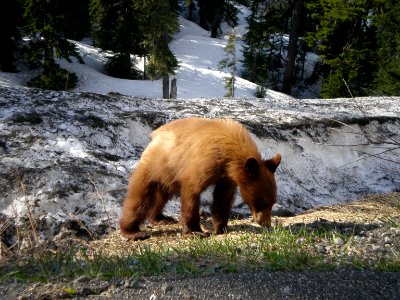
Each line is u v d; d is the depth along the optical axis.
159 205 6.40
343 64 29.72
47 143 8.00
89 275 4.15
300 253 4.51
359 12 29.02
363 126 11.88
